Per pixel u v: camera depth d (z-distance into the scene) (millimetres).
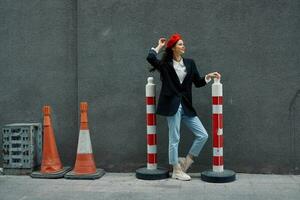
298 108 6484
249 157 6605
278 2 6453
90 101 6848
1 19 7066
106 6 6754
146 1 6676
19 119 7098
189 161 6359
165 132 6738
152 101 6398
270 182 6133
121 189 5855
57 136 7012
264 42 6500
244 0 6508
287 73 6484
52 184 6148
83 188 5926
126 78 6770
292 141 6520
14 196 5590
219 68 6582
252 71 6539
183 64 6227
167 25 6645
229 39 6551
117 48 6766
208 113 6660
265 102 6539
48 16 6969
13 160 6680
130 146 6805
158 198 5445
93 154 6875
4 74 7113
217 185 5992
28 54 7039
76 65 6941
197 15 6590
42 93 7039
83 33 6812
